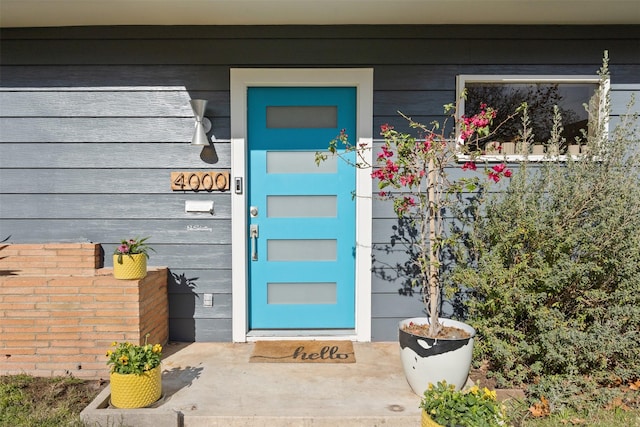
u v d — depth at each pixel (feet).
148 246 11.40
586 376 9.00
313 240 11.71
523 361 9.34
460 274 9.90
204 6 9.89
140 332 9.68
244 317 11.48
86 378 9.57
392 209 11.43
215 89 11.23
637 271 9.02
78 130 11.30
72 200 11.37
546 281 8.93
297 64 11.19
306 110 11.59
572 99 11.50
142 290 9.76
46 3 9.69
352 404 8.29
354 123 11.57
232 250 11.41
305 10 10.14
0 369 9.71
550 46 11.16
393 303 11.51
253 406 8.17
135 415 7.68
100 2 9.64
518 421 8.12
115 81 11.23
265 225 11.68
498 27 11.15
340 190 11.64
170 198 11.41
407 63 11.20
